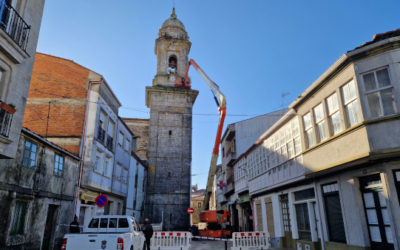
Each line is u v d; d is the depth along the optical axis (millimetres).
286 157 15312
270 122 29688
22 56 9055
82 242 8227
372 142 8680
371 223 9422
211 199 64812
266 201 19281
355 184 10031
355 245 9875
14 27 8750
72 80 18641
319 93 11867
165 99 40750
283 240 16344
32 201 11664
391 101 8766
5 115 8328
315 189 12680
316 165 11852
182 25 46906
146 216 35000
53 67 18750
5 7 8492
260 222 20703
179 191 36812
